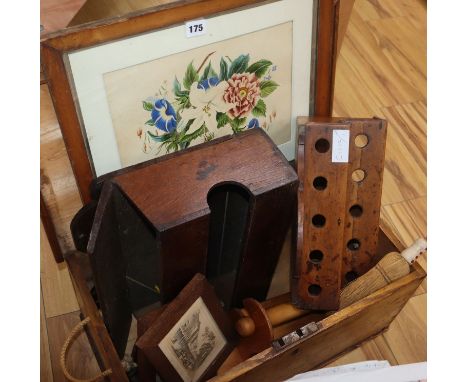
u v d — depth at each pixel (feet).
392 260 3.64
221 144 3.48
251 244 3.58
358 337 4.00
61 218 4.00
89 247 3.04
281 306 3.82
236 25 3.36
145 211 3.19
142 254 3.76
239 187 3.51
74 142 3.34
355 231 3.75
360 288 3.67
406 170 5.25
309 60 3.73
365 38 6.33
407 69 6.05
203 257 3.52
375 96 5.81
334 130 3.46
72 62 3.09
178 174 3.34
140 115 3.47
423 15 6.57
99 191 3.43
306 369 3.90
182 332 3.47
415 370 2.59
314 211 3.54
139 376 3.56
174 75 3.39
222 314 3.67
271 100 3.81
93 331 3.48
